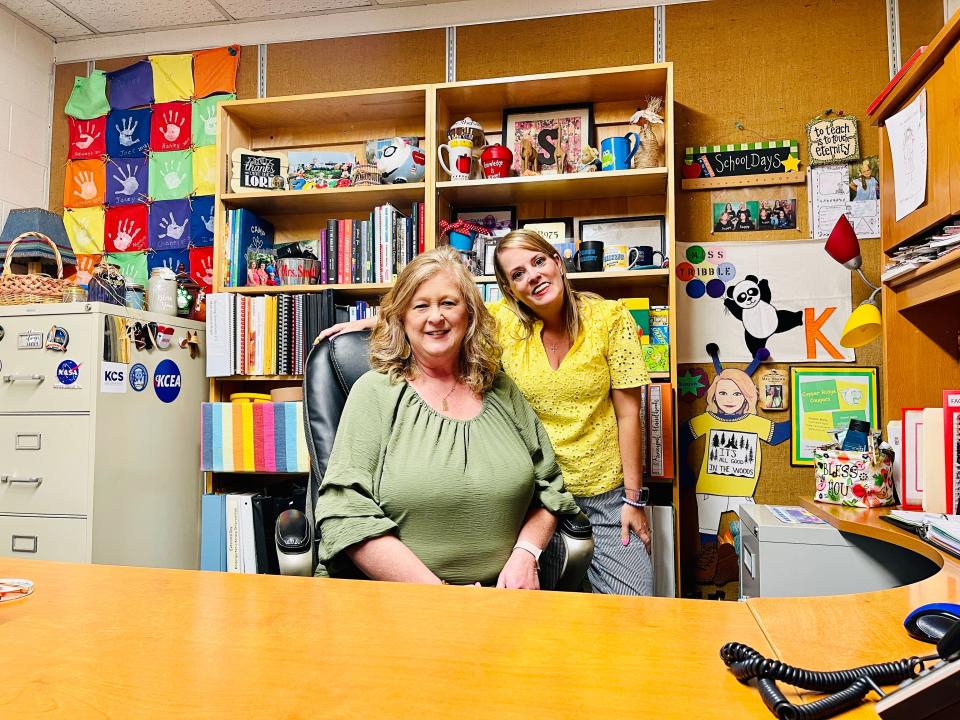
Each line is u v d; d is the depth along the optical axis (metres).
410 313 1.39
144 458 2.40
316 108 2.71
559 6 2.75
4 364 2.29
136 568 0.95
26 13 2.99
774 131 2.56
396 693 0.53
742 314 2.54
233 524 2.45
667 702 0.52
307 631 0.67
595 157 2.45
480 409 1.43
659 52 2.66
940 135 1.70
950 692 0.45
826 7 2.56
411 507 1.28
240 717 0.49
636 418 1.88
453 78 2.82
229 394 2.74
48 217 2.76
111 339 2.27
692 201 2.61
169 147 3.06
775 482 2.48
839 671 0.54
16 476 2.24
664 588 2.17
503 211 2.69
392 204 2.71
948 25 1.61
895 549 1.52
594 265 2.35
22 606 0.76
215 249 2.63
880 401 2.43
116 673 0.57
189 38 3.09
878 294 2.46
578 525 1.41
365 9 2.91
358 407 1.35
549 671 0.58
